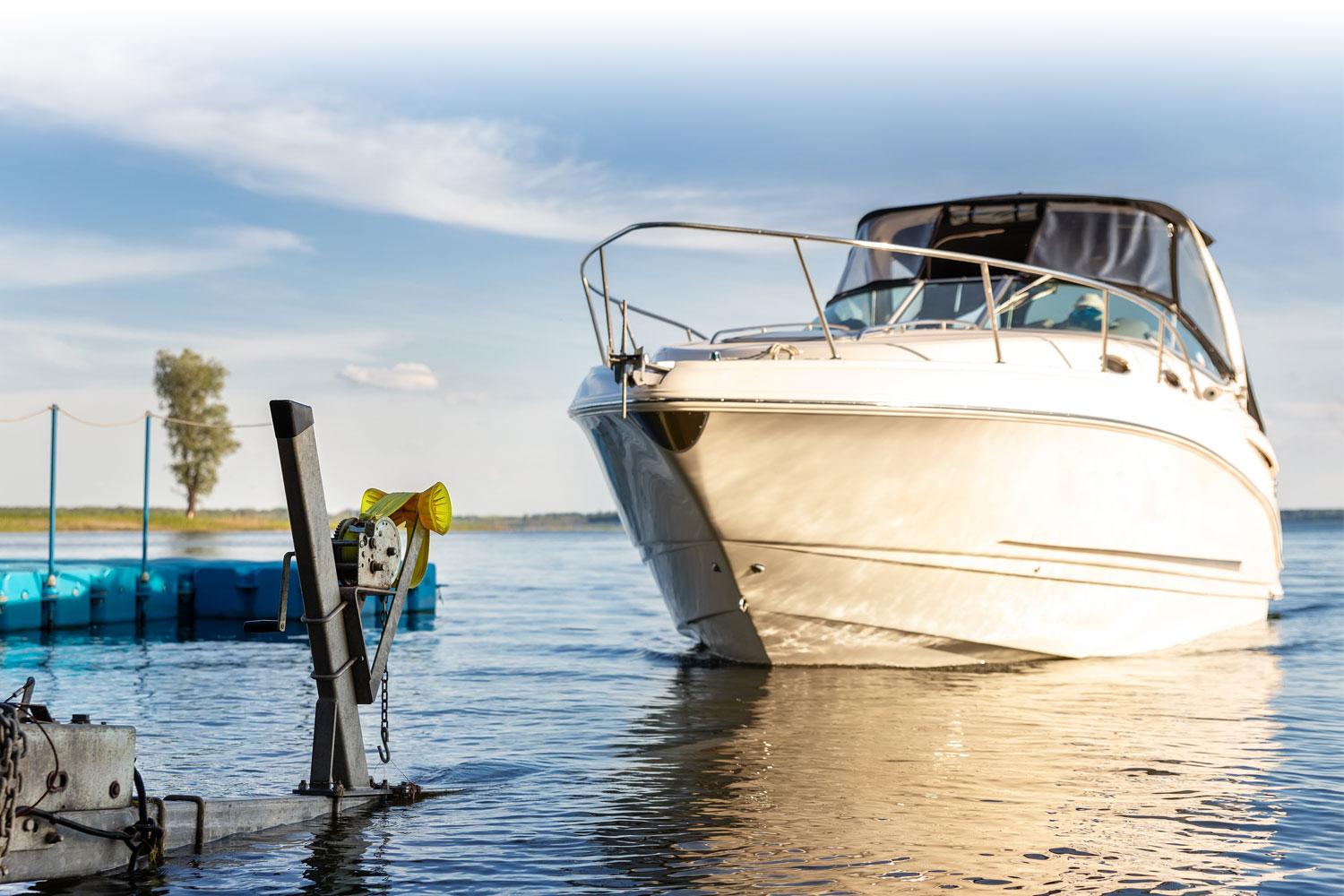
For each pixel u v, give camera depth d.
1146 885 4.12
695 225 8.01
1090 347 8.96
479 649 11.48
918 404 7.89
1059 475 8.59
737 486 8.16
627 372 8.07
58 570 14.29
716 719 7.31
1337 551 40.22
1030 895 4.02
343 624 5.12
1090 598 9.34
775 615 9.03
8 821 3.74
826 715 7.41
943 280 10.12
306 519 4.76
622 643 11.88
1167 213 10.66
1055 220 10.37
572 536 107.81
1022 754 6.25
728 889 4.06
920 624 8.98
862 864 4.34
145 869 4.25
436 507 5.50
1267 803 5.23
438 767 5.98
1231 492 10.15
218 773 5.71
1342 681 8.78
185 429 71.06
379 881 4.14
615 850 4.50
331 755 5.10
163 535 65.12
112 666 10.14
